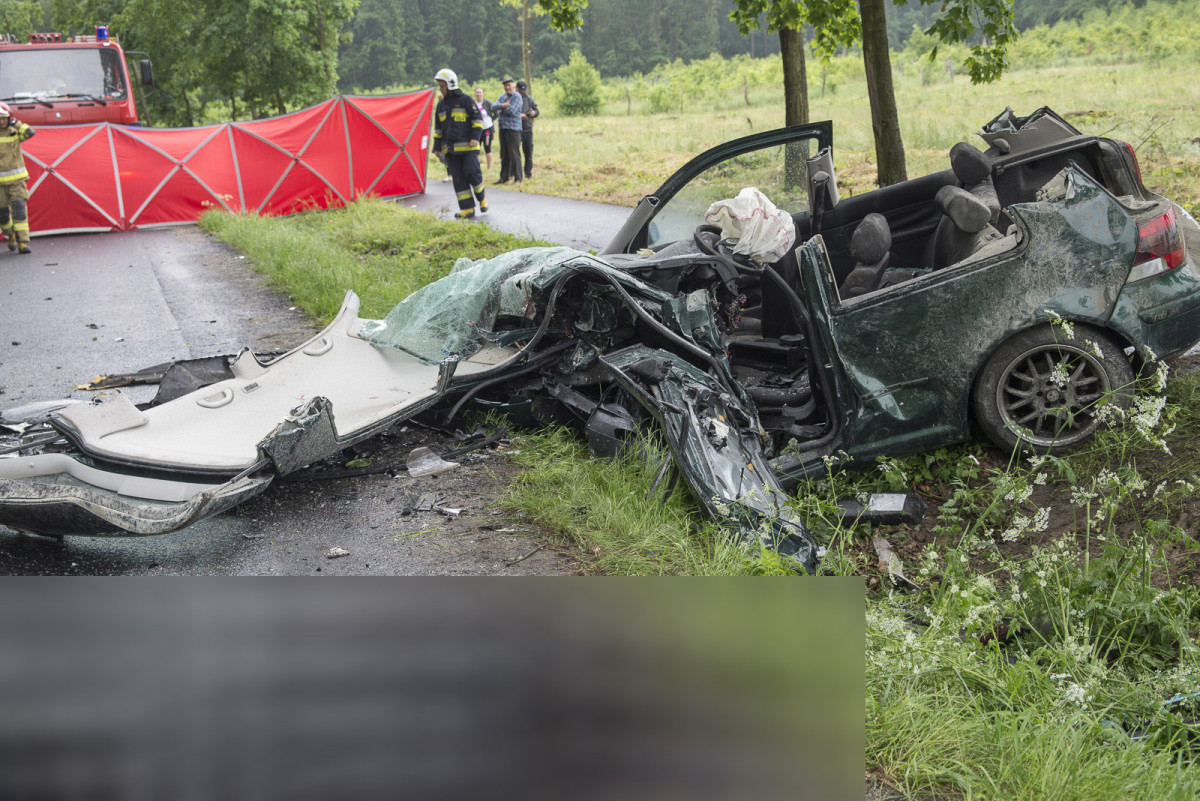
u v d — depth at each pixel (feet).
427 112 57.82
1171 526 11.97
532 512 13.28
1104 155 16.72
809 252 13.91
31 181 47.37
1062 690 9.16
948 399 14.21
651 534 12.26
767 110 95.30
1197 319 14.10
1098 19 222.07
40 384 21.45
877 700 8.87
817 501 13.05
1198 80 70.03
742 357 17.26
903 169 27.66
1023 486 11.95
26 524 12.27
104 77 53.31
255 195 52.44
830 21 31.14
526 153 61.72
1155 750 8.54
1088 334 13.94
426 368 16.52
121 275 36.04
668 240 19.48
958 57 118.21
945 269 14.06
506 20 370.94
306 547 12.67
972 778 7.98
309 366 16.79
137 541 13.09
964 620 10.32
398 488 14.49
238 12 88.94
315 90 93.76
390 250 38.34
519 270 16.28
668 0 406.62
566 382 15.92
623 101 149.38
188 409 15.12
